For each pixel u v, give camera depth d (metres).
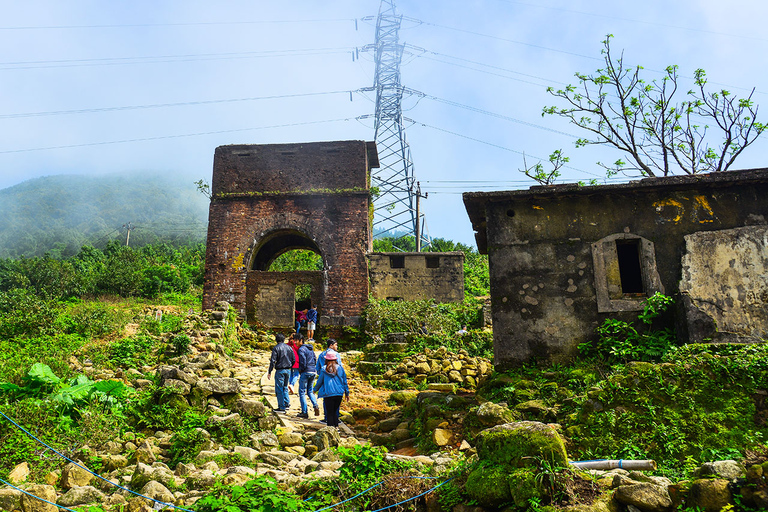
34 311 16.28
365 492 4.62
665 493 3.86
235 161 21.95
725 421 5.96
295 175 21.62
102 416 7.42
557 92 18.98
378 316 19.61
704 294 8.37
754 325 8.13
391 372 13.38
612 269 8.81
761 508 3.41
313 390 9.23
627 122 18.33
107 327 16.28
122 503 5.06
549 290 8.91
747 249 8.48
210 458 6.49
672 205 8.94
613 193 9.08
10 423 6.43
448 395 8.59
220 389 8.55
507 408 6.98
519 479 4.02
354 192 21.08
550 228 9.18
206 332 15.07
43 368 8.03
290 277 20.55
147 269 40.31
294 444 7.54
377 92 41.09
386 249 50.12
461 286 27.28
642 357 8.00
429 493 4.54
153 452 6.76
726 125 17.14
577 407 6.70
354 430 9.09
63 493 5.33
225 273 20.70
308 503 4.50
